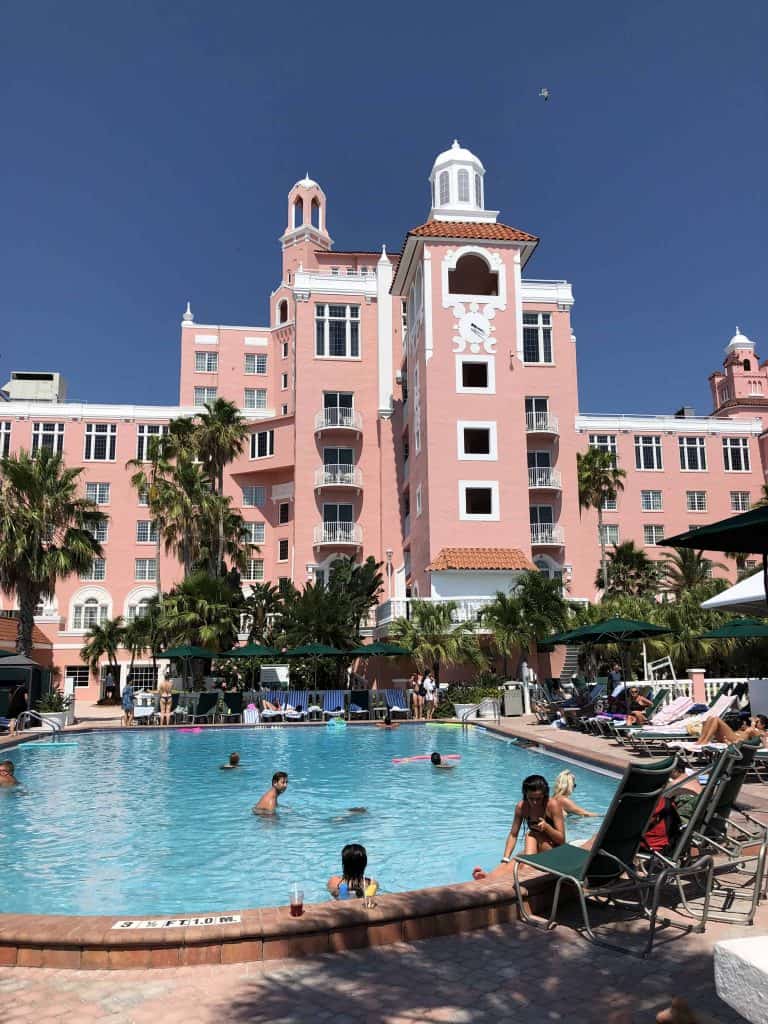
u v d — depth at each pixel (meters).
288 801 13.00
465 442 41.59
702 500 55.47
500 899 5.70
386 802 12.70
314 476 47.66
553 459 45.53
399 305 49.88
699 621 32.44
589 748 16.12
